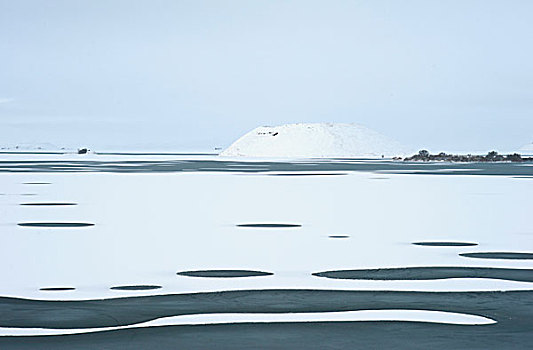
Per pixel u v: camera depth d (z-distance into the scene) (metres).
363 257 22.31
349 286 17.92
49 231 28.17
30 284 18.05
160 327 14.09
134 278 18.83
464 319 14.77
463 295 16.95
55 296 16.73
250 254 22.81
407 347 12.81
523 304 16.06
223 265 20.80
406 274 19.52
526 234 27.77
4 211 35.94
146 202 41.22
